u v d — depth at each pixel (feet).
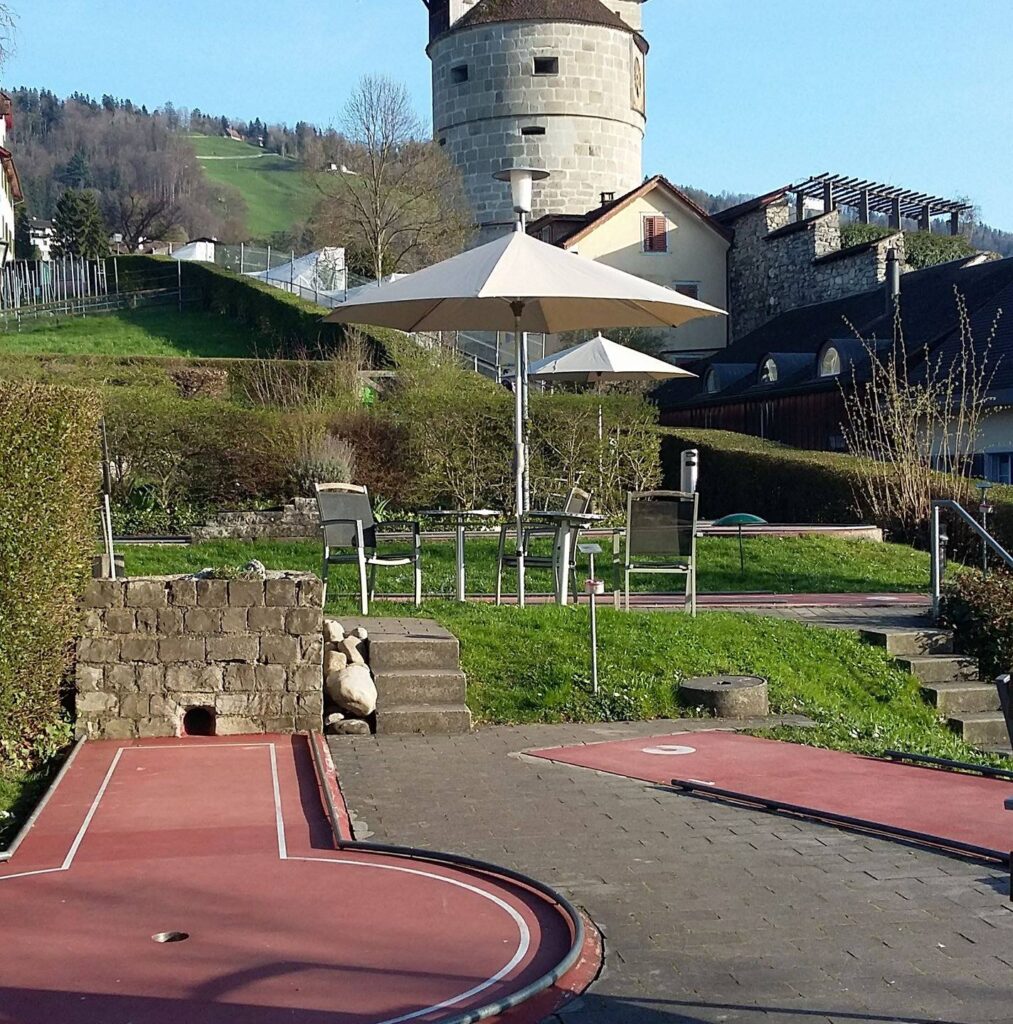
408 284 39.19
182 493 67.62
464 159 180.14
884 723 33.88
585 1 178.50
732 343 157.28
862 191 160.97
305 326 136.67
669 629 37.29
